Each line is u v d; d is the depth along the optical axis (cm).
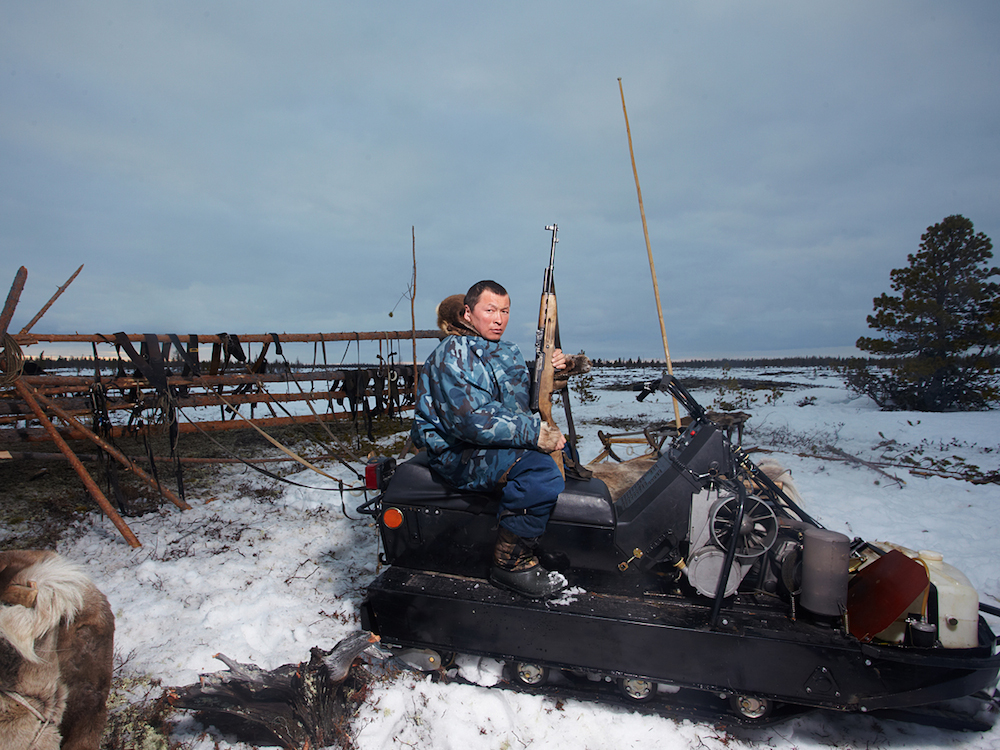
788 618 229
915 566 201
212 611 343
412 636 260
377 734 235
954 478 669
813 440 943
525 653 245
